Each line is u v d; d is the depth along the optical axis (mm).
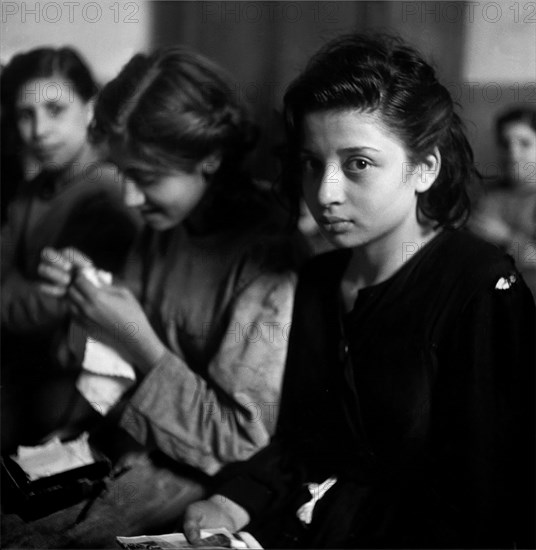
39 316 2076
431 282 1719
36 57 1959
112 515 1998
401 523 1803
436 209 1702
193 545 1859
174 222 1945
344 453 1847
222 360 1923
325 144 1680
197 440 1959
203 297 1935
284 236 1853
